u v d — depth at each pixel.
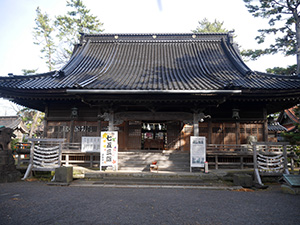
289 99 11.74
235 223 4.75
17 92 11.81
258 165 10.12
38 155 10.95
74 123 13.90
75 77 13.30
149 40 19.09
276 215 5.32
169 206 5.93
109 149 10.72
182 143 13.88
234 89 9.73
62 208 5.69
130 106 11.58
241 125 13.70
